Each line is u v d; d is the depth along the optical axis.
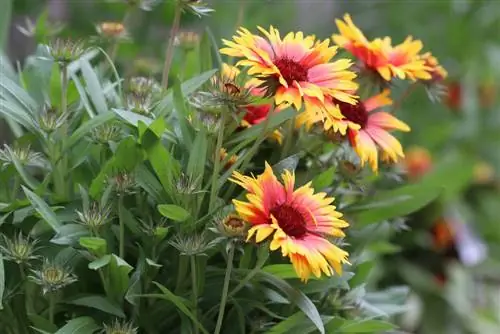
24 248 0.98
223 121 0.97
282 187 0.98
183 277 1.01
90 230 0.99
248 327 1.03
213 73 1.03
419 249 1.55
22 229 1.02
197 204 0.99
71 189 1.05
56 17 1.65
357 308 1.08
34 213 1.00
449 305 1.50
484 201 1.79
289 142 1.04
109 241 1.01
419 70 1.06
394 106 1.14
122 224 0.99
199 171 0.99
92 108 1.06
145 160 1.02
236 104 0.97
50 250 1.01
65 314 1.04
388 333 1.17
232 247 0.96
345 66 0.99
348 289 1.07
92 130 1.02
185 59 1.14
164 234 0.99
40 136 1.02
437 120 1.89
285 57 0.99
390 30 2.01
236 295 1.02
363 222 1.14
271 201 0.97
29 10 1.63
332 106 0.98
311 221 0.97
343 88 0.98
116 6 1.44
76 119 1.05
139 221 1.02
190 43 1.13
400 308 1.14
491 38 1.98
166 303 1.01
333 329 1.03
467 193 1.78
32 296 1.02
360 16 2.03
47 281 0.97
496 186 1.79
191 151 0.99
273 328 1.00
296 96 0.96
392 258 1.53
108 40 1.12
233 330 1.03
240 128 1.05
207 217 0.99
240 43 0.98
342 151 1.10
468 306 1.52
